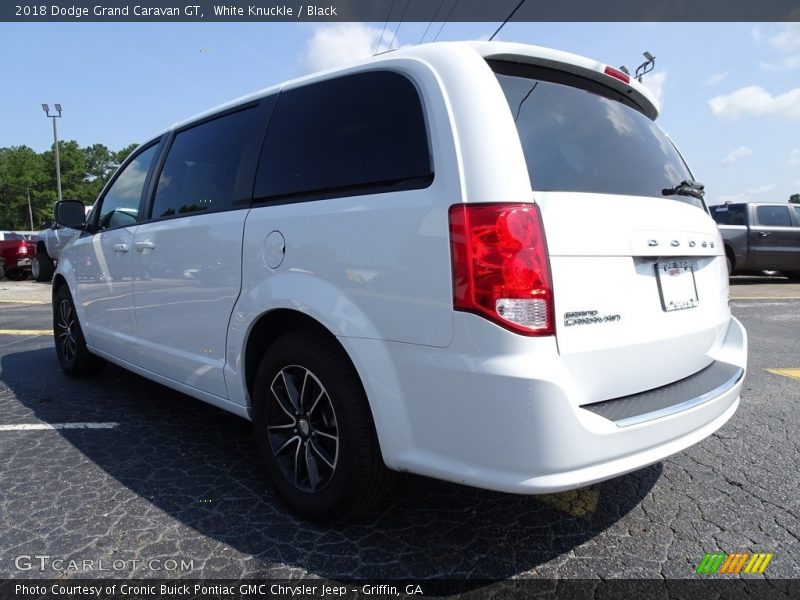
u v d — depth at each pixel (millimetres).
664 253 2162
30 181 82250
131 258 3441
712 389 2242
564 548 2199
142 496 2600
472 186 1819
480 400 1769
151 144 3680
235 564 2076
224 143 2918
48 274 16422
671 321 2199
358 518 2406
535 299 1754
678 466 2967
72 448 3178
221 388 2785
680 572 2053
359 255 2061
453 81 1982
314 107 2461
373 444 2115
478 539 2256
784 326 7238
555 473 1744
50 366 5203
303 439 2377
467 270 1782
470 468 1826
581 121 2254
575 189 2010
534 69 2229
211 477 2807
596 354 1886
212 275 2744
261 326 2566
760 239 12000
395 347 1961
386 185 2072
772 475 2857
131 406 3955
